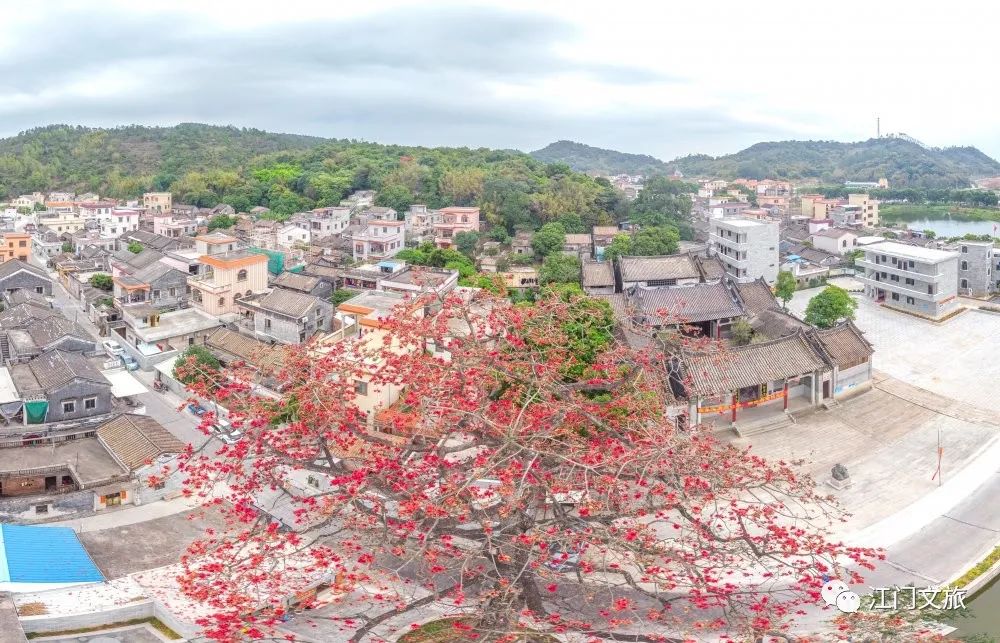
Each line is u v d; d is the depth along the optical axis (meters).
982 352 57.97
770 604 24.14
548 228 83.12
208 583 21.06
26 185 147.75
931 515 35.31
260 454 20.89
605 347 32.97
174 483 38.28
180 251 75.94
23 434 40.75
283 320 56.28
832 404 47.56
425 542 18.50
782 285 72.62
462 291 57.50
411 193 110.31
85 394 42.88
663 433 21.89
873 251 73.44
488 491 21.59
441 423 21.19
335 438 21.12
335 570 27.25
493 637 19.20
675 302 57.84
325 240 92.56
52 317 56.91
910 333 63.31
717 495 23.72
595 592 24.31
